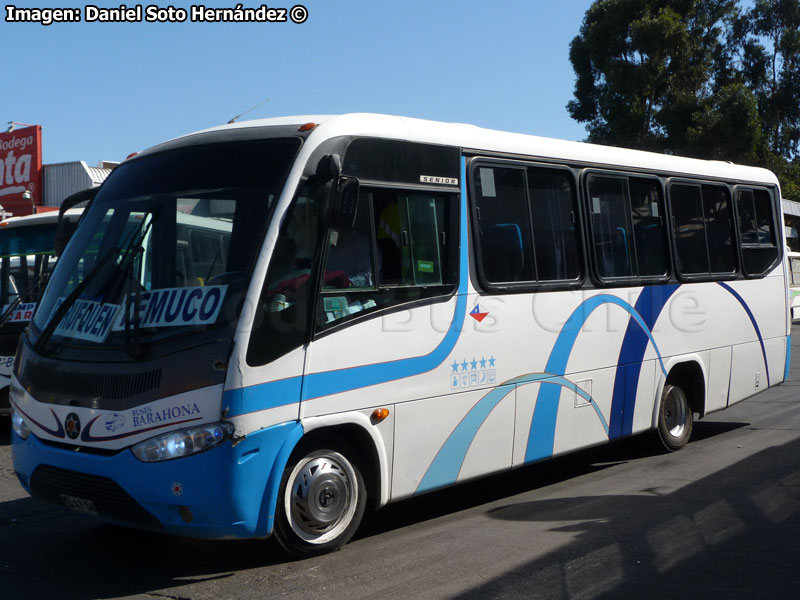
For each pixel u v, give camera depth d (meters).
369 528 6.17
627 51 33.97
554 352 7.02
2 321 8.06
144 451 4.77
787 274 10.53
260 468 4.86
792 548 5.43
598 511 6.50
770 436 9.60
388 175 5.80
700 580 4.87
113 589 4.90
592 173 7.66
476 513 6.57
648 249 8.30
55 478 5.20
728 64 39.12
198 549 5.66
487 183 6.58
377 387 5.57
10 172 36.91
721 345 9.23
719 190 9.46
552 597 4.62
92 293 5.39
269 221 5.09
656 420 8.36
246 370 4.80
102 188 6.05
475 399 6.29
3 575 5.17
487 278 6.45
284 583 4.93
